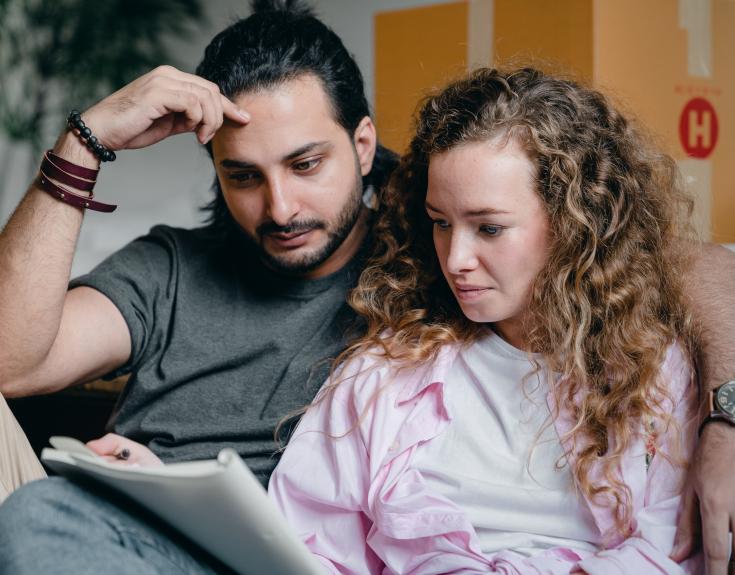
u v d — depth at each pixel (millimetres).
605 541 1129
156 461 1202
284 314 1409
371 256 1405
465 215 1149
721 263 1285
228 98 1324
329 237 1364
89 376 1411
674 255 1271
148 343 1441
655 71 1826
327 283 1418
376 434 1211
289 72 1311
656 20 1820
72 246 1322
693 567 1094
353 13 2131
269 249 1364
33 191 1322
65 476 979
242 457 1355
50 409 1667
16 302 1292
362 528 1219
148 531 969
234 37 1379
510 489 1158
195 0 3506
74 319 1368
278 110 1297
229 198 1365
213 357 1395
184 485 847
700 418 1115
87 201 1319
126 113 1307
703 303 1228
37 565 873
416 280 1328
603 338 1198
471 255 1157
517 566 1077
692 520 1093
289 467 1256
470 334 1269
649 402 1157
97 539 913
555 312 1183
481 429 1212
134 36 3619
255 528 886
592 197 1205
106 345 1396
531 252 1161
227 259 1465
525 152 1146
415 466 1207
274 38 1339
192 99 1295
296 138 1298
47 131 3734
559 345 1187
